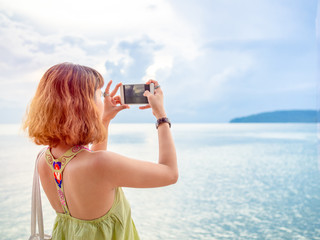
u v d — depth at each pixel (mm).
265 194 10758
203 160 18031
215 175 14000
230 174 14289
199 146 23859
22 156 17297
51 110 706
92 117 731
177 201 9430
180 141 27000
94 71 813
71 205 753
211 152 21078
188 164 16719
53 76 741
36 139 736
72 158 728
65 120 703
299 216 8008
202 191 10898
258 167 16141
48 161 774
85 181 701
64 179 744
